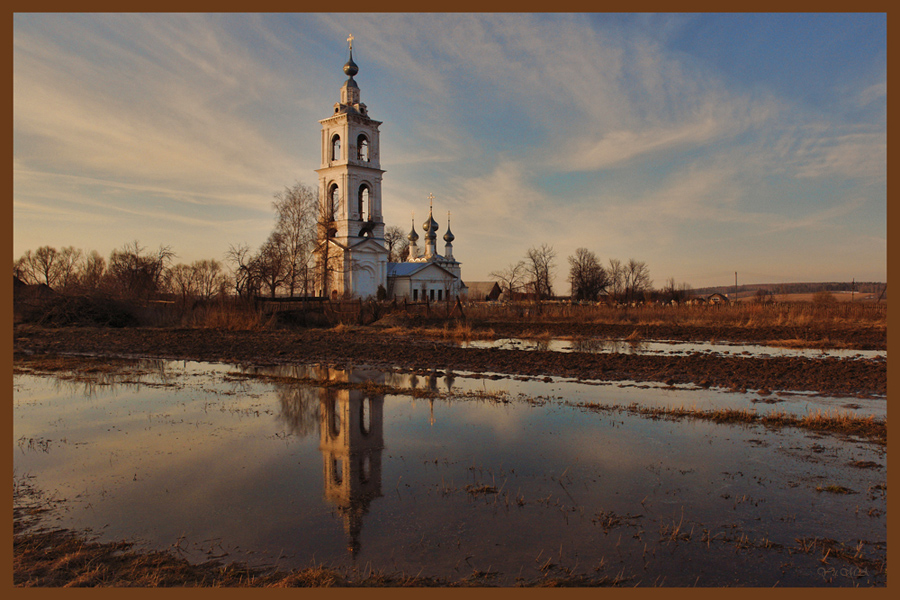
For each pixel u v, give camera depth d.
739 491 9.27
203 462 10.90
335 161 79.62
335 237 78.50
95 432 12.98
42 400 16.41
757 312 46.00
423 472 10.30
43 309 41.75
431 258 101.56
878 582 6.60
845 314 44.25
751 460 10.70
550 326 40.44
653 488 9.43
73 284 56.59
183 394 17.17
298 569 6.97
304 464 10.78
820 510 8.54
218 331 37.47
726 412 13.80
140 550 7.46
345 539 7.76
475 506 8.79
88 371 21.62
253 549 7.50
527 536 7.80
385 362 23.50
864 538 7.69
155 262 63.91
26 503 8.99
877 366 20.50
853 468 10.25
